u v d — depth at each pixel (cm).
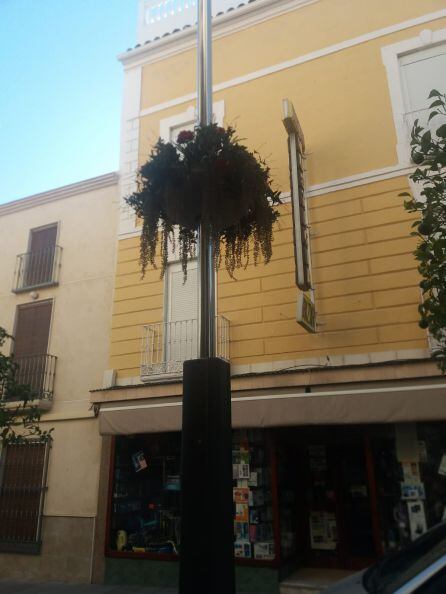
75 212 1248
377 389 744
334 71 1016
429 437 795
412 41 961
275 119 1044
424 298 818
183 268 516
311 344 877
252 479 863
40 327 1188
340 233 913
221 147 463
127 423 889
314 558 874
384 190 903
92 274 1165
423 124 911
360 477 871
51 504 1018
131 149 1196
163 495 939
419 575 270
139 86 1238
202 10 560
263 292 942
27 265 1255
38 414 788
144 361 1008
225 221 473
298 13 1092
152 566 888
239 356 927
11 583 959
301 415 771
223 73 1130
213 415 389
